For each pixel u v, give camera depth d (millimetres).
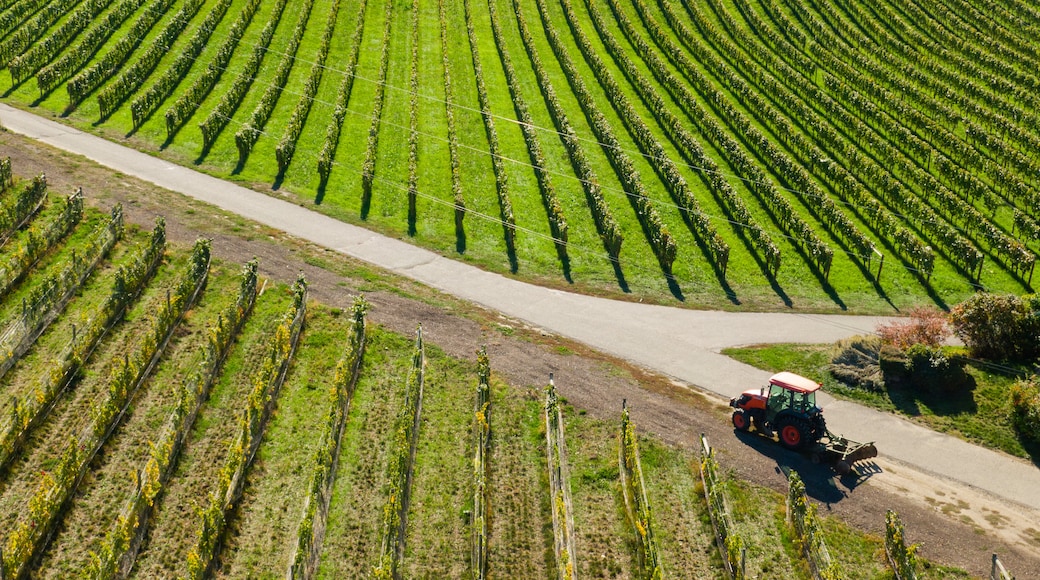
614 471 34812
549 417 36250
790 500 32406
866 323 49031
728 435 37562
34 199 49000
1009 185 61906
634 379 41812
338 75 75375
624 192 61750
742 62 80438
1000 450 37438
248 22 83125
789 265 54812
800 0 92062
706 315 49125
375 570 27000
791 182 63500
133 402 35500
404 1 92250
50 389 34469
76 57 72625
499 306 48031
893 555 30062
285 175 60250
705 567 30078
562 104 74312
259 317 42875
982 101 75375
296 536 30266
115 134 63281
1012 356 43219
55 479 29812
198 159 61094
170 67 72688
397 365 40906
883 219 58031
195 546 27938
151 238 45875
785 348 45781
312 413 36719
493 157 64188
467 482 33688
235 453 31500
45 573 27672
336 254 51219
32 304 38812
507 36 86812
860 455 34906
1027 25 88375
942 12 90125
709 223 55812
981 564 30766
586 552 30594
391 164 62531
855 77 78000
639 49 84375
